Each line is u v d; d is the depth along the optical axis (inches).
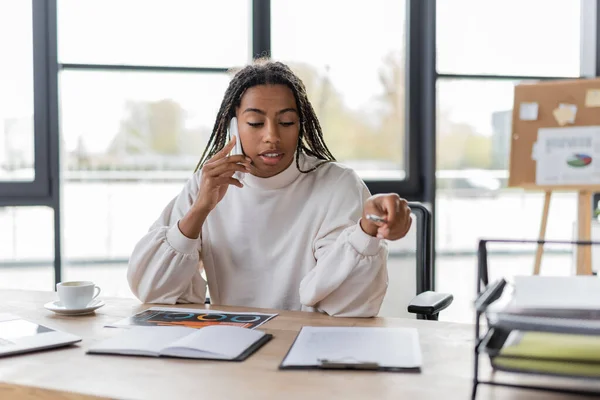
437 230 119.3
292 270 58.9
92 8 111.3
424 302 56.5
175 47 113.3
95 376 35.3
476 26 117.2
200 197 55.3
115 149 115.1
